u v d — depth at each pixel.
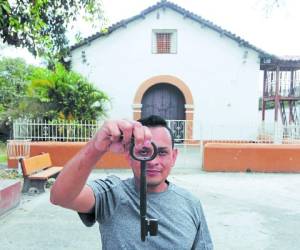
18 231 5.01
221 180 8.92
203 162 10.13
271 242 4.80
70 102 13.36
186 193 1.76
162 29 16.25
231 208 6.40
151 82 16.34
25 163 7.22
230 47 16.27
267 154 10.04
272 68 17.33
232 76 16.31
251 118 16.34
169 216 1.60
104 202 1.53
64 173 1.33
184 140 12.04
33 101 13.43
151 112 16.73
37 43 7.88
